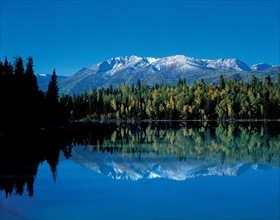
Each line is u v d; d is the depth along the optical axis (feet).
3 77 289.33
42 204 77.10
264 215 68.59
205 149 175.22
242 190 89.40
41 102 345.51
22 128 300.61
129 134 286.05
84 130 344.28
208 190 89.81
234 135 262.06
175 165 129.29
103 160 141.79
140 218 67.41
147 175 110.22
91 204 77.05
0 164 128.98
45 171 116.16
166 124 507.30
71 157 149.28
